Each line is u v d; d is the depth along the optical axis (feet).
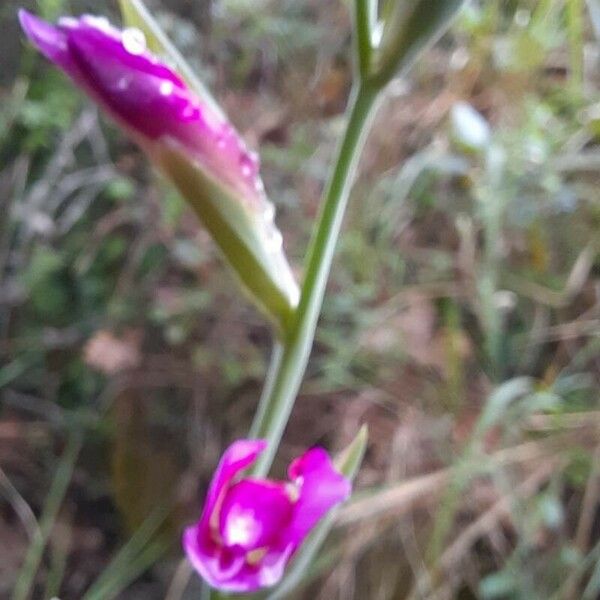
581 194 0.69
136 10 0.33
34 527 0.65
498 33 0.75
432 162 0.67
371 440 0.65
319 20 0.80
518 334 0.69
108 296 0.70
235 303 0.68
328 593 0.61
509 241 0.69
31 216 0.67
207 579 0.25
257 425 0.35
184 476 0.67
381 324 0.66
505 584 0.58
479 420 0.59
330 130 0.74
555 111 0.72
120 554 0.64
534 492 0.61
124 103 0.30
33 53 0.70
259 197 0.33
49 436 0.69
